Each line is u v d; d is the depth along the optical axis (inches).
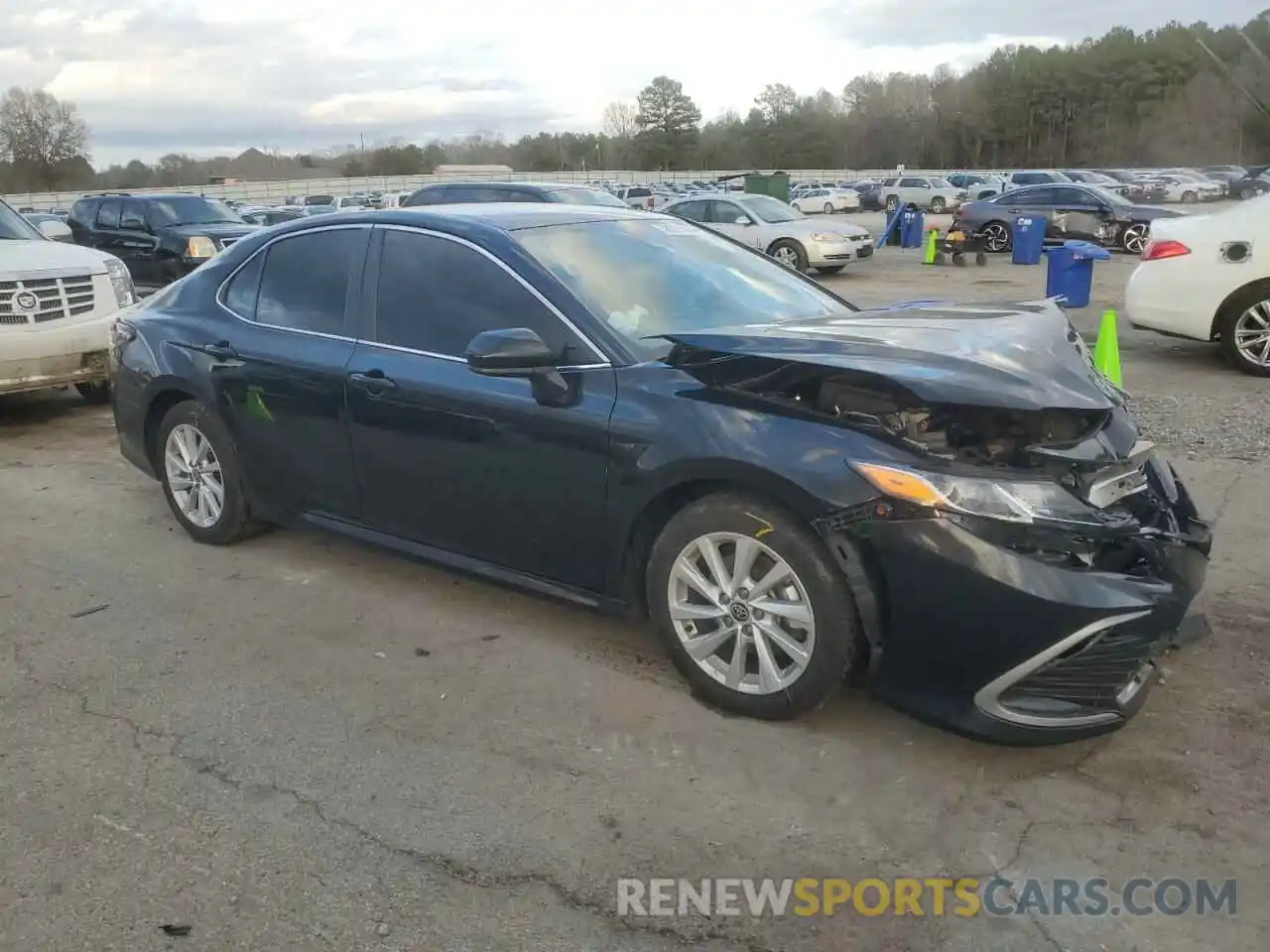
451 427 160.9
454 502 165.0
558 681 153.0
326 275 185.3
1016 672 121.0
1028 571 119.7
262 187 2979.8
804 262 775.7
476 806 123.0
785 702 135.6
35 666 160.6
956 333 138.5
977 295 653.9
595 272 163.0
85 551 211.0
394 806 123.3
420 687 152.2
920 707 127.4
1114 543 127.3
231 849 115.7
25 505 243.8
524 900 107.4
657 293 164.7
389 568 198.7
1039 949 100.0
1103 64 3870.6
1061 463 127.2
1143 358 402.9
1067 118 3973.9
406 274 173.5
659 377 143.6
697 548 140.2
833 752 132.6
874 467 123.7
